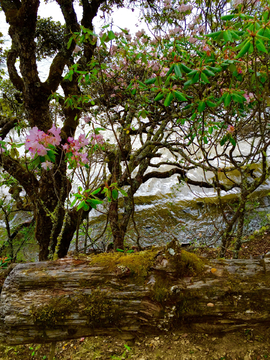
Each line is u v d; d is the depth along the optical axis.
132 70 3.11
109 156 3.07
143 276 1.32
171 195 6.01
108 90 3.35
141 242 4.87
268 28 1.14
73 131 3.38
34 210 3.22
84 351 1.73
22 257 4.57
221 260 1.41
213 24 1.92
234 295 1.29
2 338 1.37
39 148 1.38
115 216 3.19
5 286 1.35
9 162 3.11
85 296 1.29
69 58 3.25
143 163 3.65
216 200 5.66
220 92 1.99
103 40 1.58
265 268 1.36
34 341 1.33
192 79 1.49
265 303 1.28
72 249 4.52
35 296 1.31
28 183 3.23
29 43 2.81
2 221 5.41
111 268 1.35
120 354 1.66
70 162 1.77
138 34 2.80
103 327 1.31
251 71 1.60
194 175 6.50
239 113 2.08
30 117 3.16
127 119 3.20
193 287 1.29
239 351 1.52
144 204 5.81
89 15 3.27
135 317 1.29
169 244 1.40
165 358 1.56
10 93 4.46
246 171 2.18
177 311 1.29
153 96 2.83
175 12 2.73
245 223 4.68
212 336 1.50
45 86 3.04
